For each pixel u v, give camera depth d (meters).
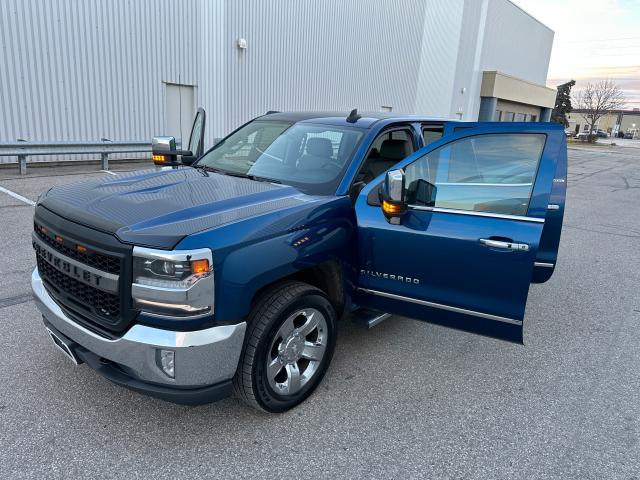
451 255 2.98
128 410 2.88
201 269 2.33
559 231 4.46
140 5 12.45
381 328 4.23
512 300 2.84
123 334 2.41
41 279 3.00
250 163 3.87
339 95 19.47
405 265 3.14
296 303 2.80
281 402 2.88
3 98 10.47
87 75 11.77
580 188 15.77
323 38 18.08
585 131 90.06
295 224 2.83
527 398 3.29
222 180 3.43
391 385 3.35
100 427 2.73
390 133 3.95
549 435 2.90
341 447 2.69
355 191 3.43
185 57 13.72
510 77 32.12
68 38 11.27
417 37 22.98
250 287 2.53
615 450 2.79
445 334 4.18
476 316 2.98
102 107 12.20
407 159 3.25
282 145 3.91
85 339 2.54
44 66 10.98
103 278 2.40
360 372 3.49
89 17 11.55
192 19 13.66
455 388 3.36
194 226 2.46
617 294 5.50
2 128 10.55
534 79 39.88
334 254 3.08
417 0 22.25
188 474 2.42
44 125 11.22
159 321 2.33
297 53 17.16
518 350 3.99
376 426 2.89
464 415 3.05
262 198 3.01
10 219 6.66
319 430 2.82
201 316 2.38
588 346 4.14
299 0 16.72
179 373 2.37
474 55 28.92
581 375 3.64
